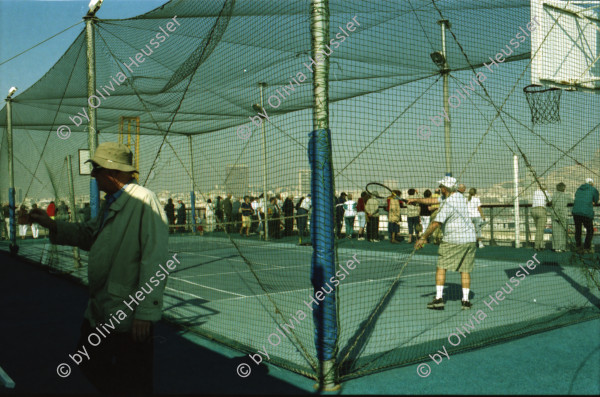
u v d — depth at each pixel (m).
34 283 8.89
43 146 11.62
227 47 6.82
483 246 13.20
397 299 6.59
